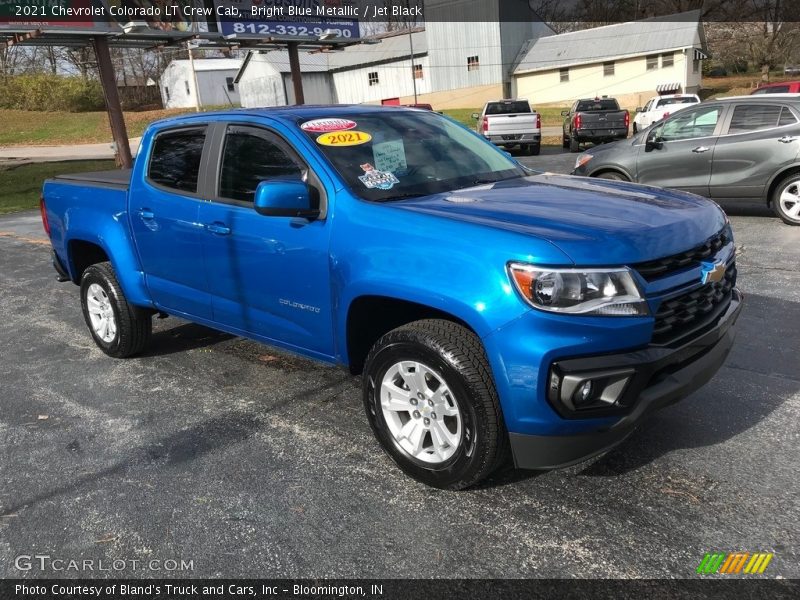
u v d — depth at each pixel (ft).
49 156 100.01
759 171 28.99
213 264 13.58
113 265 16.16
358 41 77.77
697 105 30.78
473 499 10.25
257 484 10.99
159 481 11.24
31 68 203.62
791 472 10.48
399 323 11.62
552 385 8.86
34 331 20.29
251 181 12.80
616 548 8.96
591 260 8.83
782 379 13.88
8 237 38.11
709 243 10.30
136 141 121.49
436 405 10.16
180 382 15.60
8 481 11.49
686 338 9.71
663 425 12.19
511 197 11.26
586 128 73.15
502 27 143.43
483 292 9.11
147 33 58.44
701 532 9.19
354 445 12.16
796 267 22.40
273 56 161.27
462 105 151.94
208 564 9.09
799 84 75.25
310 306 11.82
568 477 10.70
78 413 14.15
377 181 11.66
